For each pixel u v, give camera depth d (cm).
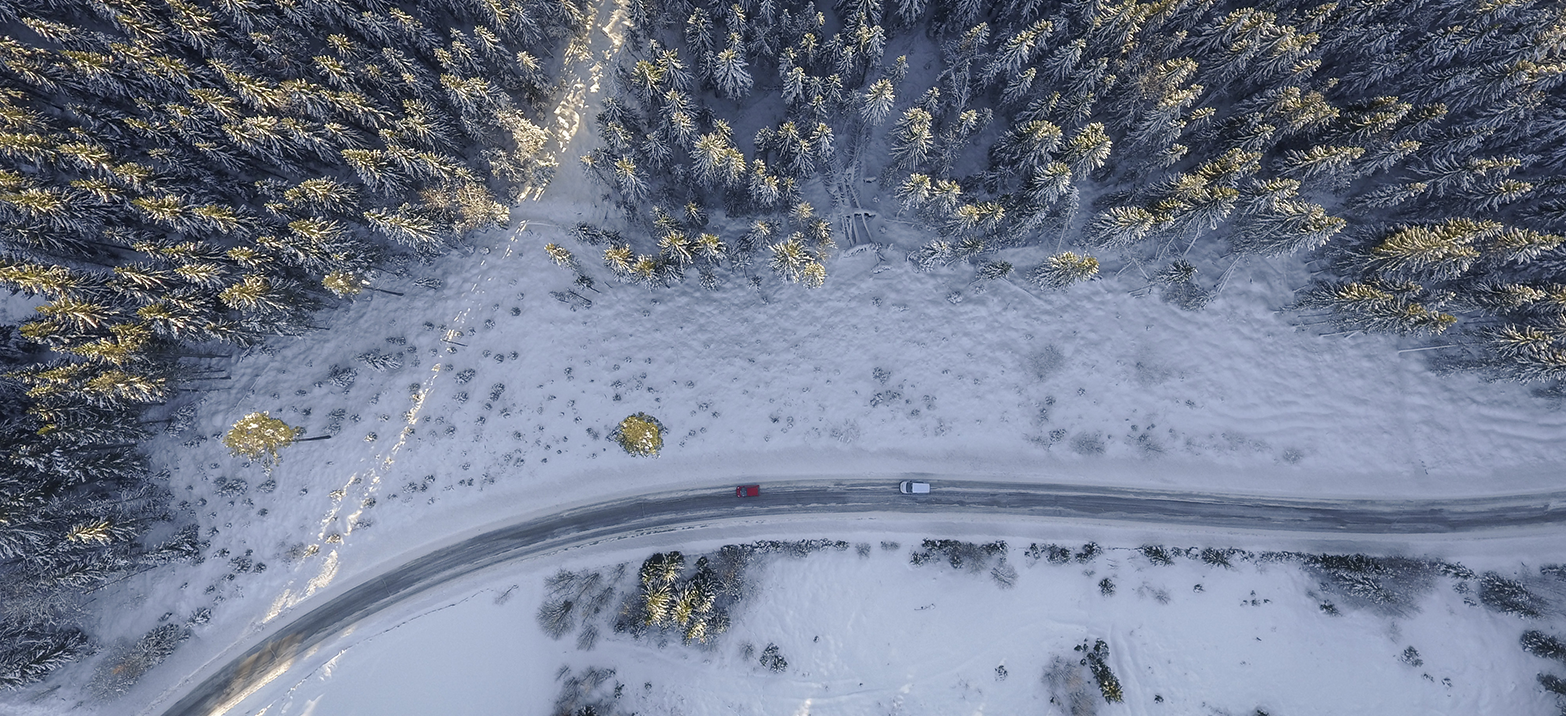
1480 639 4747
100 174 4491
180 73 4600
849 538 5184
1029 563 5094
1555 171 4794
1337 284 4894
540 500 5275
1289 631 4869
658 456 5284
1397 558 4972
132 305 4566
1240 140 4844
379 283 5266
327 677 5047
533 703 4991
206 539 5041
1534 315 4569
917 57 5734
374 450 5194
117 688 4844
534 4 5259
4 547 4212
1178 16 4941
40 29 4516
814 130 4841
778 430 5294
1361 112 4756
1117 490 5225
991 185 5225
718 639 5028
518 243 5397
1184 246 5272
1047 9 5322
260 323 4625
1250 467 5181
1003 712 4869
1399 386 5131
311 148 4747
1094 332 5275
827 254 5175
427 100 5019
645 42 5566
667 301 5369
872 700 4919
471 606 5138
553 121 5628
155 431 4956
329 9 4825
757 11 5212
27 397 4616
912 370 5306
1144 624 4966
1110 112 5162
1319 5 5116
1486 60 4700
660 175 5225
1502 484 5025
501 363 5275
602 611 5122
